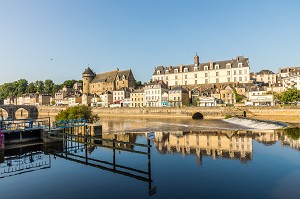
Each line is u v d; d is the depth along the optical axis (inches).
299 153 984.9
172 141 1327.5
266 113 2709.2
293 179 681.0
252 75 5059.1
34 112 5462.6
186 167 820.0
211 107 3088.1
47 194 619.8
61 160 994.7
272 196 568.1
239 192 596.4
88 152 1124.5
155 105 4067.4
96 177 748.6
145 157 981.2
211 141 1289.4
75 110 2036.2
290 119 2504.9
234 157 936.3
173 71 4692.4
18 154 1163.9
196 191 610.5
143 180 708.7
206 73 4382.4
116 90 4911.4
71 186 673.6
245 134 1517.0
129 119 3139.8
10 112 4896.7
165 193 604.4
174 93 3892.7
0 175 805.9
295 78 3499.0
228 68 4210.1
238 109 2888.8
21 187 677.9
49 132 1342.3
